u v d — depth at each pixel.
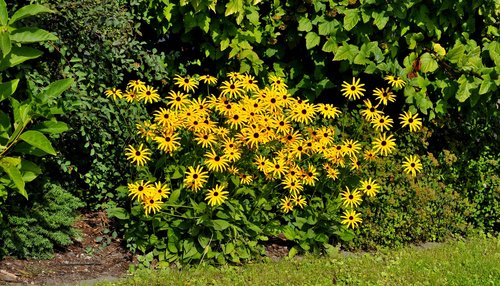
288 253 6.27
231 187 5.98
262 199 5.95
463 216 7.00
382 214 6.48
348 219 6.10
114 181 6.36
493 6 7.12
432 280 5.73
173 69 6.73
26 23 5.53
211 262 5.82
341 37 6.73
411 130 6.38
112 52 6.00
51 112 5.24
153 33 6.79
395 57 7.20
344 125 6.45
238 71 6.85
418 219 6.62
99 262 5.79
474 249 6.61
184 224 5.77
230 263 5.90
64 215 5.84
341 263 5.98
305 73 7.12
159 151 6.01
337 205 6.15
